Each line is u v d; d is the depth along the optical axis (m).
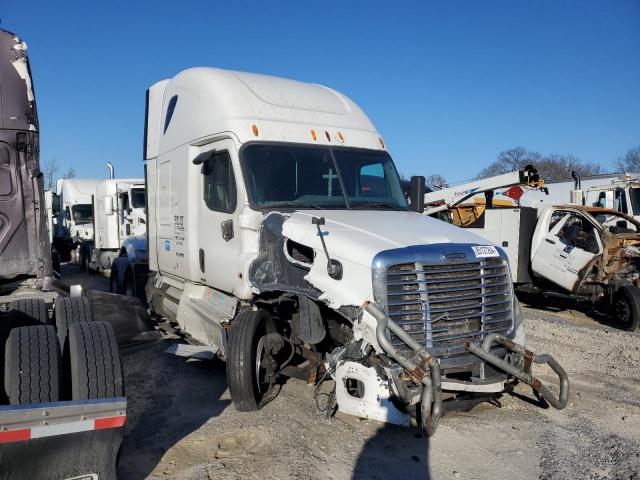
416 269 4.73
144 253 11.99
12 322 5.07
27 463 3.33
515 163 50.72
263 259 5.83
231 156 6.27
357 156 6.80
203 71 7.14
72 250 23.62
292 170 6.32
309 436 4.99
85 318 4.99
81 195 22.58
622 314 10.18
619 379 6.87
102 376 3.88
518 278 12.17
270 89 6.93
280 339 5.69
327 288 4.96
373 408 4.57
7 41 6.20
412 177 7.00
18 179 6.27
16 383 3.77
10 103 6.18
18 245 6.30
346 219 5.68
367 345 4.65
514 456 4.64
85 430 3.40
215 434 5.05
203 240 7.00
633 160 47.59
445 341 4.79
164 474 4.34
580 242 11.24
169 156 7.98
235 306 6.27
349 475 4.33
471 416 5.49
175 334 8.40
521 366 5.00
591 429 5.21
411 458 4.60
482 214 13.59
